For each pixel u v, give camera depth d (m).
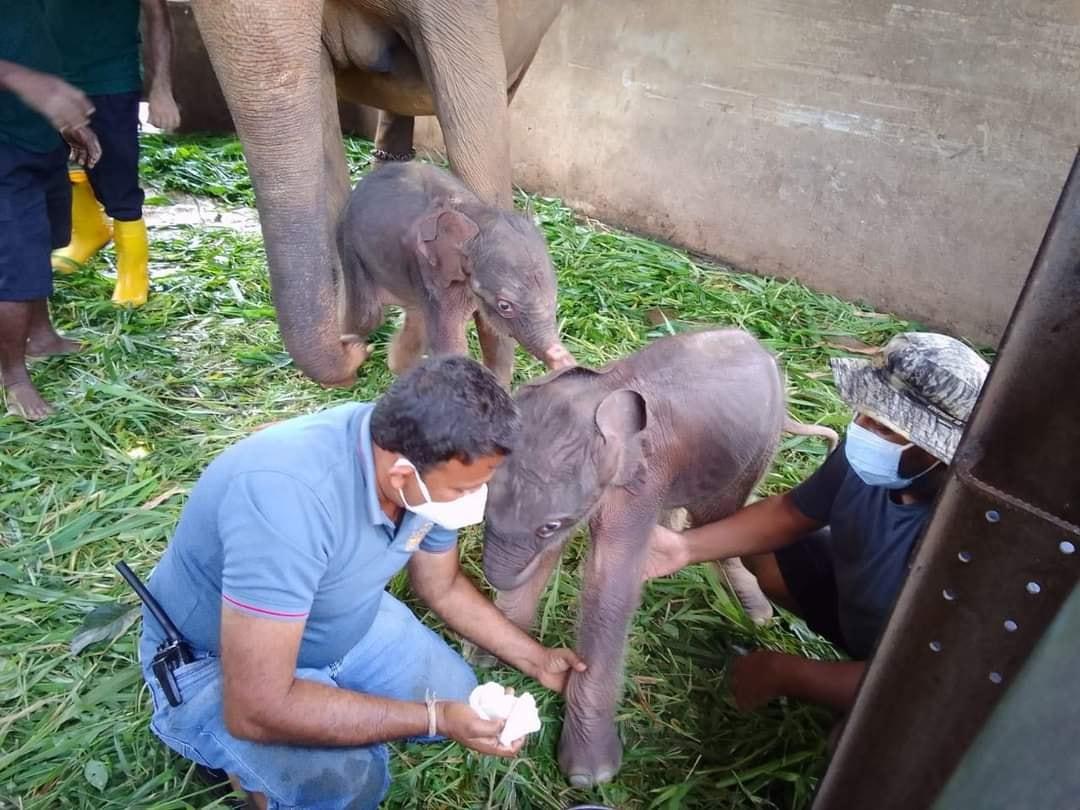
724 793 2.38
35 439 3.38
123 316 4.19
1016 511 1.20
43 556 2.87
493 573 2.07
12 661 2.52
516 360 4.21
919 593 1.35
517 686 2.61
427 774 2.34
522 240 2.93
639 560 2.35
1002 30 4.44
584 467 2.03
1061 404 1.13
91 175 4.06
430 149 7.02
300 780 1.99
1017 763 1.33
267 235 2.69
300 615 1.72
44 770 2.23
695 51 5.41
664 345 2.48
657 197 5.89
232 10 2.41
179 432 3.53
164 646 2.00
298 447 1.74
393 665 2.28
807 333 4.78
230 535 1.70
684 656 2.78
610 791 2.37
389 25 3.44
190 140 6.66
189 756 2.04
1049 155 4.49
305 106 2.58
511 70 4.47
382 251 3.25
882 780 1.52
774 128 5.28
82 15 3.69
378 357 4.07
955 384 1.88
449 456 1.57
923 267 5.03
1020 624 1.25
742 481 2.69
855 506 2.25
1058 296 1.10
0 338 3.35
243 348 4.10
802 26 4.99
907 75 4.77
